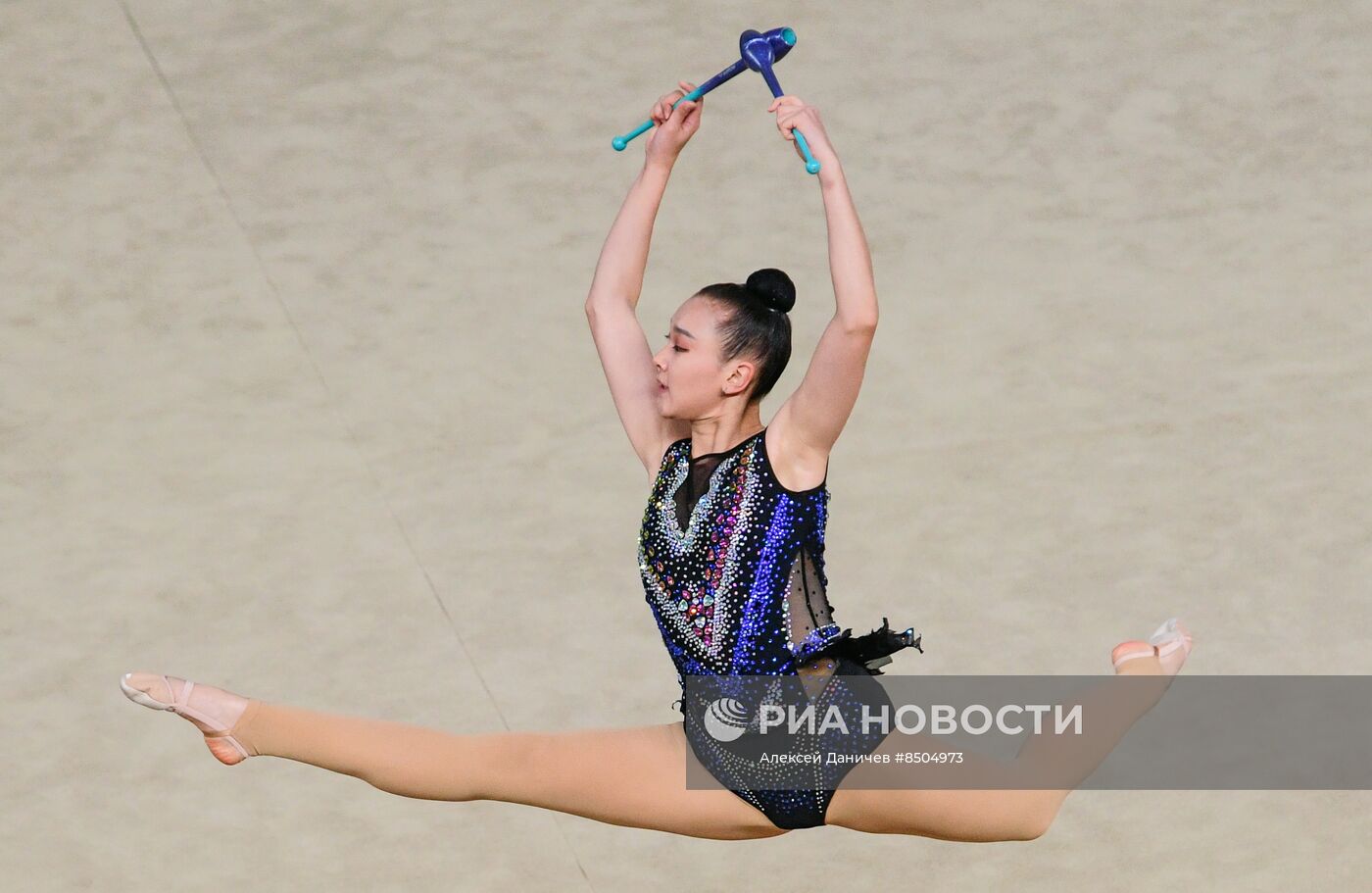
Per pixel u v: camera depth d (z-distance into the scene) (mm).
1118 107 38031
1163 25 40219
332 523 30375
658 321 32875
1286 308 33781
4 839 26219
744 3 40781
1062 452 31328
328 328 33594
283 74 38906
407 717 27375
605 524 30328
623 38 39781
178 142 37375
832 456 31172
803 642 17922
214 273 34719
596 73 38906
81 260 34969
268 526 30297
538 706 27625
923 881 26500
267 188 36375
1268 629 28766
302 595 29281
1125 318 33562
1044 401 32125
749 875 26641
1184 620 28797
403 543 30062
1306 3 40906
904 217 35500
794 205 35750
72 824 26484
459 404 32219
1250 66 39125
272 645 28453
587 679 28078
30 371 32812
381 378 32688
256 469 31188
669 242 34781
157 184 36500
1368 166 36719
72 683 28156
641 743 18438
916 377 32500
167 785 27203
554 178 36531
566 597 29281
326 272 34656
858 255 17234
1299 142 37281
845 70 38875
